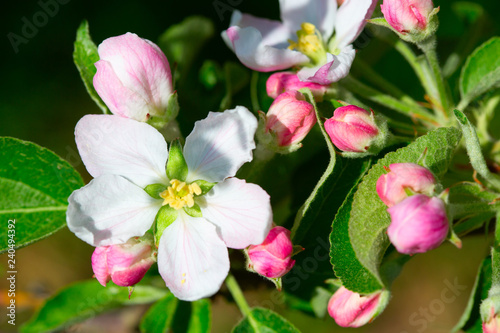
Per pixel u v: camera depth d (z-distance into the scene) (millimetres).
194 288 301
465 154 324
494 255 303
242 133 302
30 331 350
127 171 306
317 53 332
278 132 311
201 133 305
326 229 317
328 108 321
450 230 292
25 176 325
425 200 290
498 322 298
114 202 304
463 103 328
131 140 305
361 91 330
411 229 287
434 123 329
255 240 297
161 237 305
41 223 324
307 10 340
